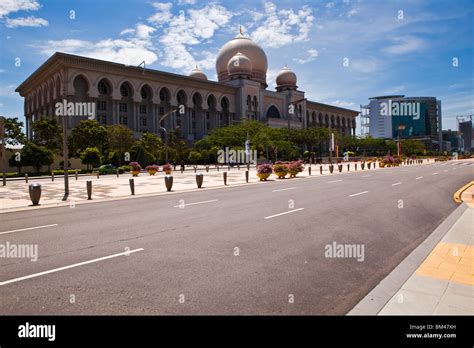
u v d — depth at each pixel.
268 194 18.00
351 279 5.73
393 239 8.37
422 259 6.77
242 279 5.68
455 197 15.74
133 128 71.81
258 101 95.31
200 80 83.44
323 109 125.12
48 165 49.66
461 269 6.20
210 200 16.08
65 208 15.05
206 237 8.55
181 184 26.80
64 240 8.62
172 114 79.25
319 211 12.22
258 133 70.00
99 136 54.81
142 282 5.60
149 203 15.77
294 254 7.07
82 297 5.08
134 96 71.50
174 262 6.60
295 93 106.69
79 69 61.97
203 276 5.83
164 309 4.66
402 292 5.20
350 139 107.00
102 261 6.77
